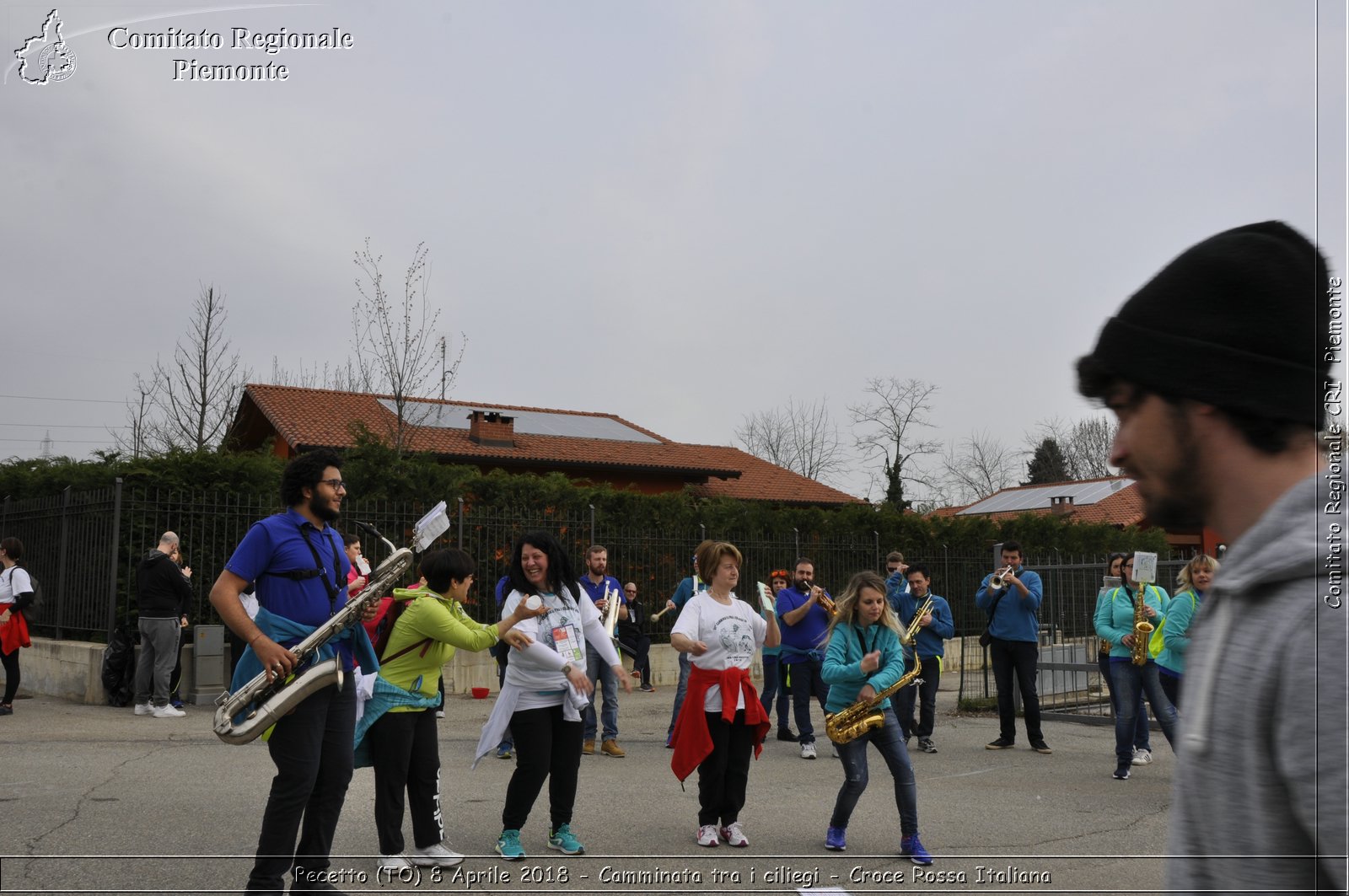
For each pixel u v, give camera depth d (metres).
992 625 11.27
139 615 12.17
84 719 11.66
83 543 14.27
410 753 5.83
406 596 5.89
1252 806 1.14
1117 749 9.41
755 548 19.03
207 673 12.98
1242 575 1.18
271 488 14.73
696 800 8.09
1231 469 1.22
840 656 6.50
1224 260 1.23
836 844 6.59
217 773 8.55
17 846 6.03
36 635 15.30
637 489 29.77
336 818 4.99
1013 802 8.30
